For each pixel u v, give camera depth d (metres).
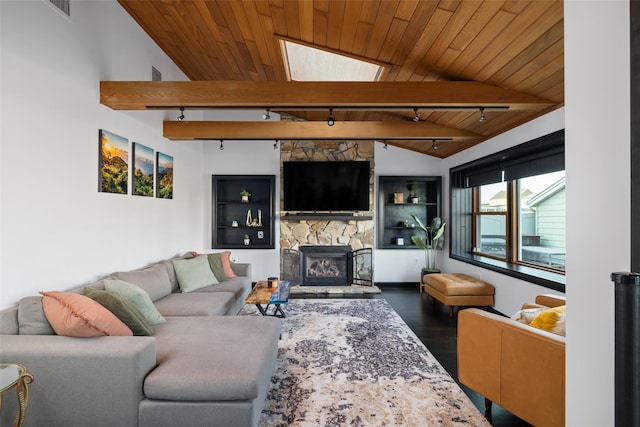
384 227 6.45
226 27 3.48
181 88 3.14
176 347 2.23
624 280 0.68
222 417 1.82
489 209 5.23
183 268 4.10
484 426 2.07
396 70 3.45
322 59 3.86
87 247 2.96
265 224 6.34
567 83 1.11
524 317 2.27
